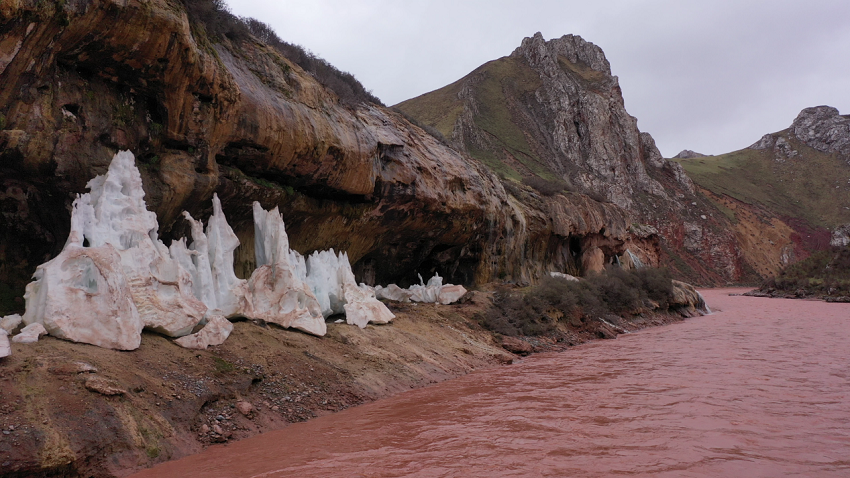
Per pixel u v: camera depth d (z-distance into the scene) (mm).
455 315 22781
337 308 17906
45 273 9305
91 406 7652
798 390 13516
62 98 10977
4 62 9469
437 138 32906
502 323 23297
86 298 9391
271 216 15336
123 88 12281
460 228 27922
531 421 10570
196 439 8758
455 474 7551
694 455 8445
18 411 7039
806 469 7832
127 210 11367
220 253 13320
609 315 31672
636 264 58125
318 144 17406
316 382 12047
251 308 13547
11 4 9016
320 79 20734
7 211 11133
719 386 14031
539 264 38812
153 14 11445
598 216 46750
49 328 8922
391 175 22078
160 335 10781
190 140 13633
